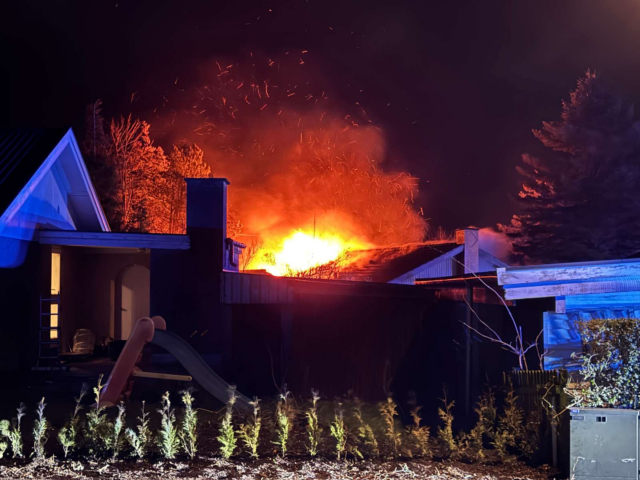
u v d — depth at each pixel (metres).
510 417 9.79
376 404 14.91
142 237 17.38
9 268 16.03
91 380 15.40
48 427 10.52
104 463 8.34
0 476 7.67
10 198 14.71
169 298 17.33
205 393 13.17
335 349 15.90
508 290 10.84
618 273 10.70
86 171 18.92
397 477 8.02
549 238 41.78
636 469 7.76
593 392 8.16
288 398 14.39
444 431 10.22
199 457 8.76
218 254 17.38
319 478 7.92
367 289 16.17
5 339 16.14
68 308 20.41
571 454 7.86
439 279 16.33
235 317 17.03
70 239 17.17
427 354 16.25
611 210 40.81
